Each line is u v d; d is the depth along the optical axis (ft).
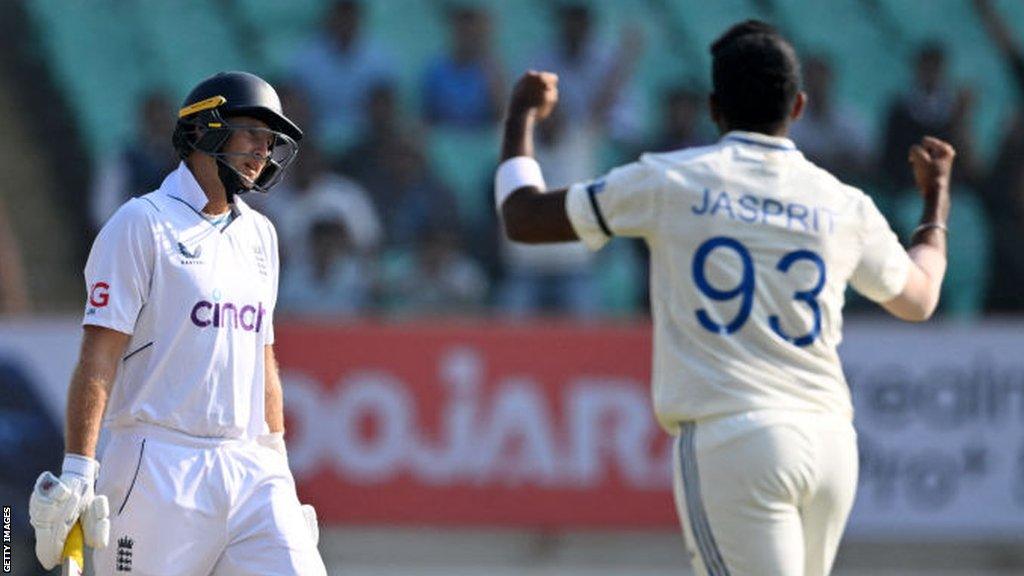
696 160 46.52
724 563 45.37
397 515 114.11
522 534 122.42
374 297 128.77
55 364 111.14
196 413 50.67
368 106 133.49
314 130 132.36
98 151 134.72
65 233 131.75
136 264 50.03
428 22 138.10
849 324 116.98
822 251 46.14
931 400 116.16
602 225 46.96
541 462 115.14
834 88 138.00
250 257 52.19
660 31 138.10
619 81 135.13
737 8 140.87
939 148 52.13
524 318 129.08
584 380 115.65
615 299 129.39
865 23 142.41
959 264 132.98
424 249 130.11
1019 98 140.05
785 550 44.98
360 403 114.73
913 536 115.96
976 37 143.13
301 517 51.75
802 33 141.79
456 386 115.14
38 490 48.88
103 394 49.52
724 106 47.42
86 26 139.54
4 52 137.69
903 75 140.05
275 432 53.72
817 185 46.73
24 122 135.13
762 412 45.06
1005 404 116.26
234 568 50.60
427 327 115.44
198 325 50.62
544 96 50.78
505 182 49.34
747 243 45.80
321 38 135.74
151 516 49.98
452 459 114.83
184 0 141.18
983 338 116.57
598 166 132.77
